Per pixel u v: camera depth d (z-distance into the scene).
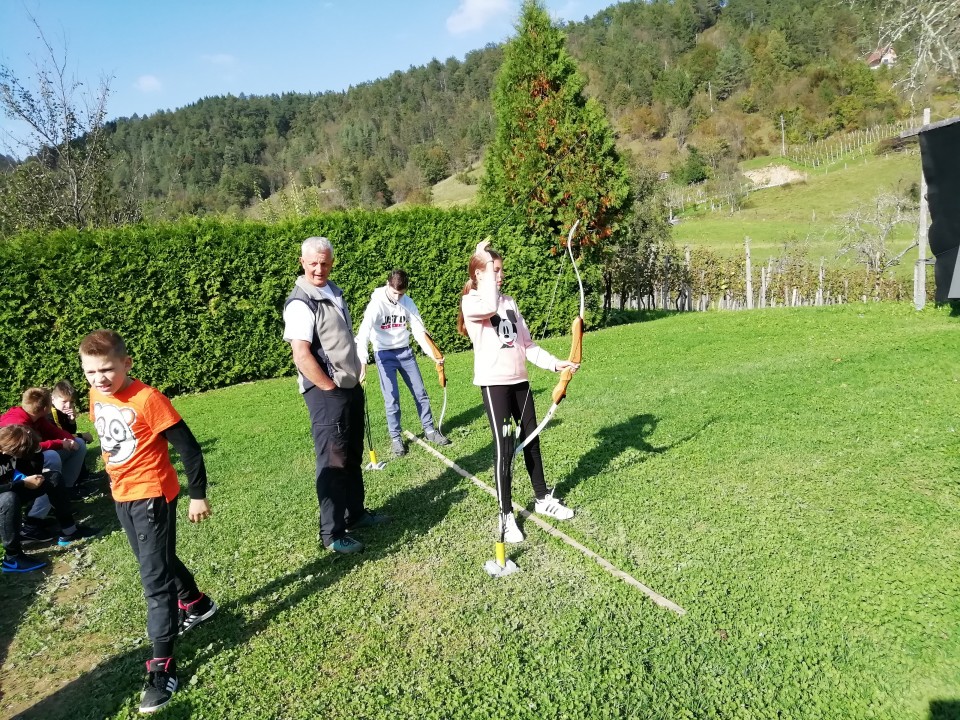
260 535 4.88
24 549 5.07
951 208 9.73
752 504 4.56
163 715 3.05
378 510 5.14
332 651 3.42
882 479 4.71
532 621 3.53
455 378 10.34
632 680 3.03
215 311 11.70
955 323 10.22
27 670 3.51
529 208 13.66
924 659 2.99
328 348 4.18
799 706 2.81
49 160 16.48
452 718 2.89
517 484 5.38
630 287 20.11
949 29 11.70
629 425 6.52
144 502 3.17
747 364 9.01
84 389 11.05
